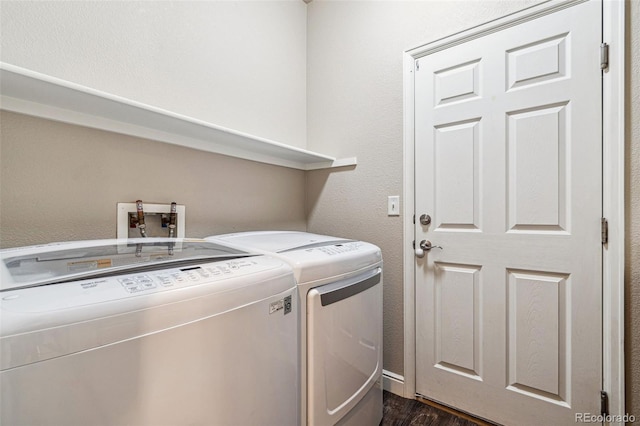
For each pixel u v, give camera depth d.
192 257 0.83
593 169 1.20
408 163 1.66
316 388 0.92
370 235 1.80
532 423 1.32
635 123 1.12
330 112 2.01
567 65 1.25
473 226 1.47
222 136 1.42
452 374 1.53
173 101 1.39
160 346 0.54
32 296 0.49
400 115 1.70
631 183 1.13
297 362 0.88
